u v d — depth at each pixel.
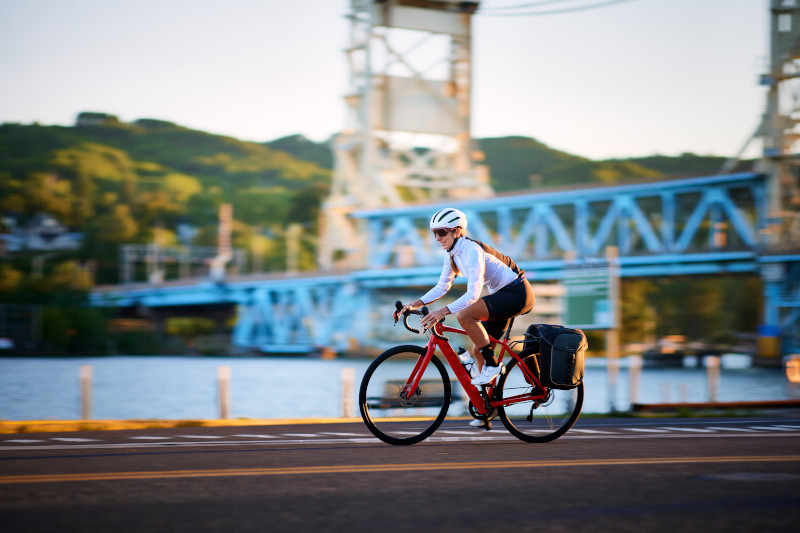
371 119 158.12
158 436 13.23
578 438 12.58
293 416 65.00
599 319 36.03
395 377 11.50
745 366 130.50
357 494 7.62
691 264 131.38
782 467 9.33
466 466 9.36
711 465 9.47
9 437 12.99
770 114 123.81
